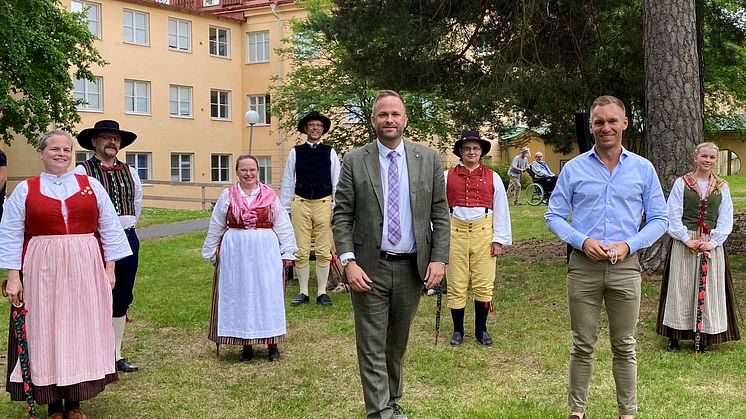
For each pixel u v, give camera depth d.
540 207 21.39
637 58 11.30
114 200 5.55
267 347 6.52
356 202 4.23
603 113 4.05
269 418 4.74
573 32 11.46
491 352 6.18
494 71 11.45
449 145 24.16
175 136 29.66
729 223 5.98
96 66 26.97
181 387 5.39
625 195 4.08
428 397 5.06
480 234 6.46
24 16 18.75
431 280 4.17
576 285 4.21
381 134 4.13
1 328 7.17
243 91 32.03
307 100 23.86
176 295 8.97
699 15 10.19
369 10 12.04
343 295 8.95
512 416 4.60
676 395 4.96
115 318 5.72
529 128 13.34
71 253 4.38
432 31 11.85
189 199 26.03
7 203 4.39
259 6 31.14
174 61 29.52
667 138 8.51
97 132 5.54
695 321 5.91
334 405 4.96
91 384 4.39
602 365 5.66
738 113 25.69
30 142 20.69
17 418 4.71
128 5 27.92
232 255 6.01
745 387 5.13
